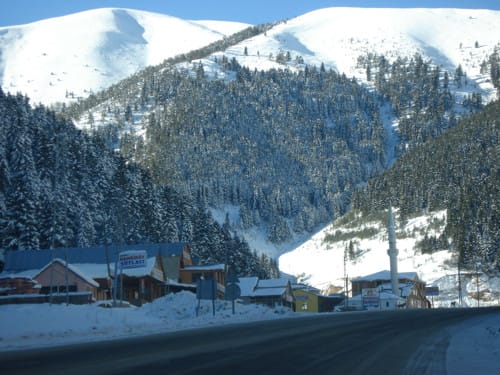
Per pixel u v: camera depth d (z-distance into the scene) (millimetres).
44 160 97438
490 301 130625
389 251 116000
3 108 98375
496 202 152375
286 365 17078
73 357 17938
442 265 152250
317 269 188375
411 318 42688
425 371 17047
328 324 34000
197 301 46156
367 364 17953
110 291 68812
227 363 17078
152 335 26000
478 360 19875
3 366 16031
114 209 96875
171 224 112375
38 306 35969
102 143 136500
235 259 125438
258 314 43344
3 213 78000
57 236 79750
